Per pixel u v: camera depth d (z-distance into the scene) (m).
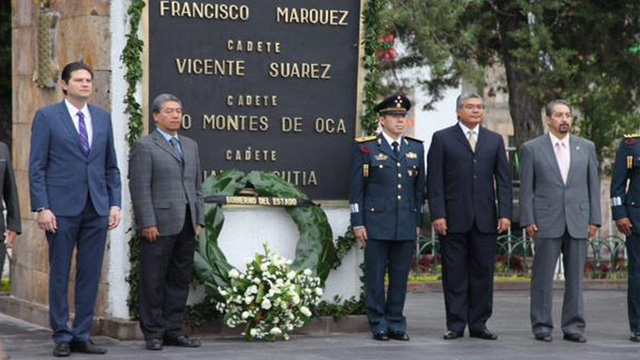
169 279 13.91
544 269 14.90
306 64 15.21
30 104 16.14
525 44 26.70
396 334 14.65
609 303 20.94
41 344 14.06
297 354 13.33
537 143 14.98
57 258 13.23
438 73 26.20
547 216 14.83
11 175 12.69
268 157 15.06
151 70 14.47
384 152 14.68
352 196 14.70
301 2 15.18
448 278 14.86
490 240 14.85
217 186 14.65
